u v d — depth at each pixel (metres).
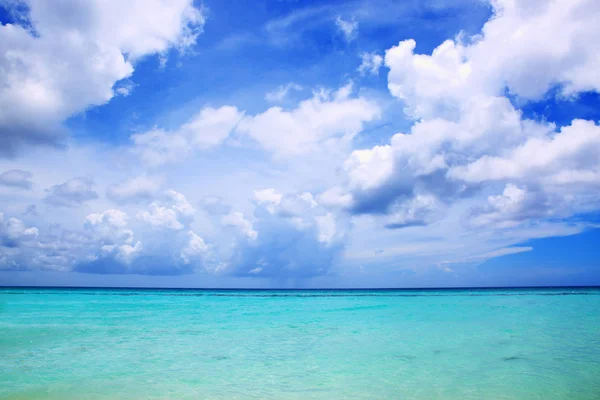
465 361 12.34
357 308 34.25
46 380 10.26
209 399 8.77
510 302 42.47
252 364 12.11
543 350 13.98
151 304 39.03
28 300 42.69
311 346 15.01
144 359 12.77
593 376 10.52
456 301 45.59
